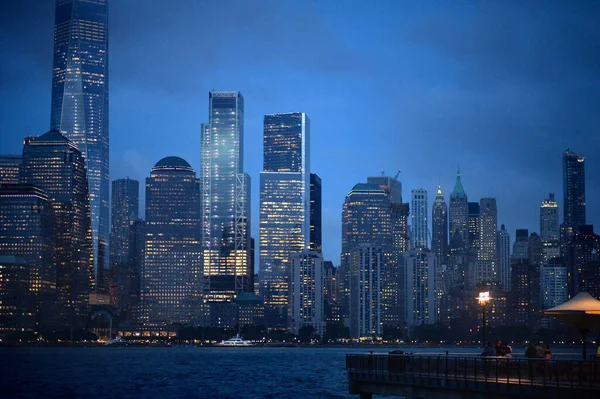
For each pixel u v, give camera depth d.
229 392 193.75
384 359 104.75
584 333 98.50
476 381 88.44
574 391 77.38
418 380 97.62
